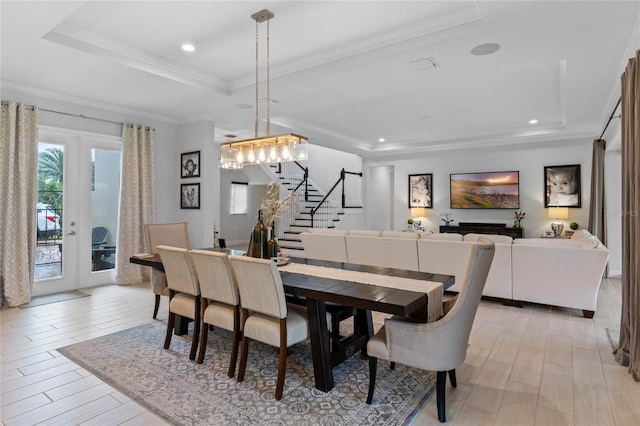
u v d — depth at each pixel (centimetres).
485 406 227
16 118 436
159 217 592
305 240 574
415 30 321
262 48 367
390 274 289
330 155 1126
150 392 242
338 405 228
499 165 860
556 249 404
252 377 264
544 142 740
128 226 541
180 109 540
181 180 608
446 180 929
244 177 1070
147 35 341
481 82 471
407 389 247
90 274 525
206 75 441
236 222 1059
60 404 228
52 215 486
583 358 296
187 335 346
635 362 262
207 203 584
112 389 246
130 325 372
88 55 347
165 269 313
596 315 409
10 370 272
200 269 278
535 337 343
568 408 224
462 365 284
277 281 234
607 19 269
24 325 369
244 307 254
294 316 255
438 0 283
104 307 431
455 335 207
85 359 291
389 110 609
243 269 245
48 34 317
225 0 283
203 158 579
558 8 255
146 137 566
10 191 427
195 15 305
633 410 222
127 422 210
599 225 630
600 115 568
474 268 204
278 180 965
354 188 1074
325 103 497
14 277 433
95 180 528
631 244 271
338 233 555
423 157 893
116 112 534
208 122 585
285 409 223
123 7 293
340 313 285
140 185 560
